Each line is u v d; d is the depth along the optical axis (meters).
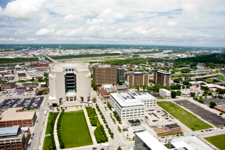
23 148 181.25
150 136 168.62
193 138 194.38
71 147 196.38
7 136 174.62
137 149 159.12
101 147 197.38
